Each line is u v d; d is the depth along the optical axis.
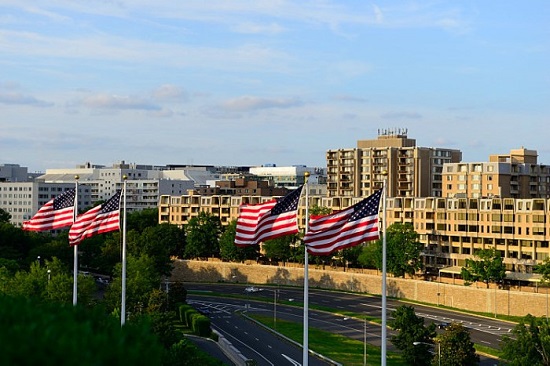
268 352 177.62
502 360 153.88
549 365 132.25
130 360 43.62
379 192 91.94
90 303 190.25
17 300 51.56
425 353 164.25
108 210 117.12
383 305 88.12
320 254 92.12
